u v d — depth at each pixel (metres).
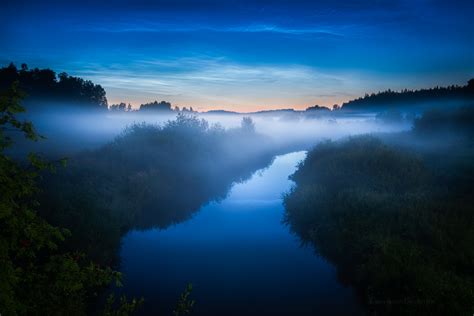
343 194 15.24
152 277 10.39
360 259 10.28
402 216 11.99
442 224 10.96
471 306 7.18
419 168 18.25
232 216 16.67
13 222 4.07
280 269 10.95
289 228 14.85
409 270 8.75
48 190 12.55
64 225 10.65
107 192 15.87
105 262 10.70
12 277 3.94
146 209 17.09
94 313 8.35
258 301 9.06
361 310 8.59
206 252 12.30
